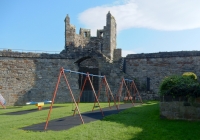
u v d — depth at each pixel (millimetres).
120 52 38625
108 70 29844
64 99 30375
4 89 29188
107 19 37000
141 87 29734
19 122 13289
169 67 29797
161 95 13094
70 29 37344
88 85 33469
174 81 13188
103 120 13281
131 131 10469
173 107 12742
